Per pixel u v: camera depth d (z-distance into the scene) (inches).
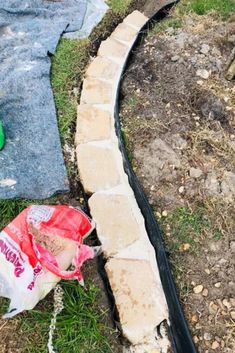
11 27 142.4
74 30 148.3
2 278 85.1
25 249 86.8
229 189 108.0
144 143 117.2
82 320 86.5
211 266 96.5
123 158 112.3
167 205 106.2
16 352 82.5
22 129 116.4
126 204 104.7
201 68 133.0
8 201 102.3
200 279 94.8
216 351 86.0
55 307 86.7
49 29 144.2
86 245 94.3
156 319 88.0
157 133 118.8
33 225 90.8
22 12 148.7
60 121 121.3
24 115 119.3
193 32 146.3
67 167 112.9
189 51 138.9
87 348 83.7
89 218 100.7
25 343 83.5
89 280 92.5
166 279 92.7
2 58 133.2
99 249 95.7
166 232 101.9
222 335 87.7
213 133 118.6
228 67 129.0
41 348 82.9
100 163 111.7
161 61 136.7
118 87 129.4
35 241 88.2
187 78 130.6
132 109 125.2
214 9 155.9
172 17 154.6
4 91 123.6
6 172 107.7
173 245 99.7
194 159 113.6
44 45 137.6
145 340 86.7
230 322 89.2
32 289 84.0
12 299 83.8
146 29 149.2
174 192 108.2
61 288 88.9
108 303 90.0
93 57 142.0
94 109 124.3
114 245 97.5
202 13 156.0
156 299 90.3
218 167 112.2
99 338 84.7
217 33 145.8
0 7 147.3
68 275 85.0
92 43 145.8
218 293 92.8
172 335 86.6
